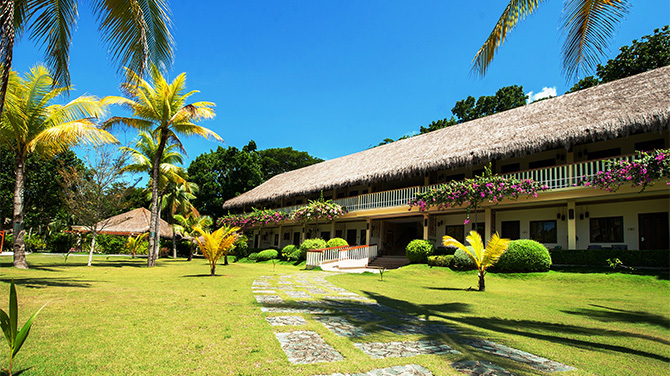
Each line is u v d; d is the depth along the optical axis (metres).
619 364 3.91
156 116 17.23
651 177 11.10
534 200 14.48
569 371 3.63
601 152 14.71
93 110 14.51
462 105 34.94
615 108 13.23
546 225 15.87
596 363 3.92
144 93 16.81
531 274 13.00
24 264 12.99
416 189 18.56
